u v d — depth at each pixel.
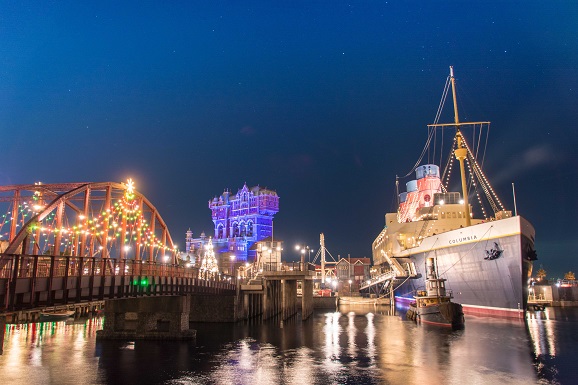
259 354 42.84
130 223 48.28
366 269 161.00
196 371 35.38
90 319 78.75
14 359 40.09
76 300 29.00
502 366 35.78
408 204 133.00
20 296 24.53
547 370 34.22
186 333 52.00
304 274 77.69
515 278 64.56
